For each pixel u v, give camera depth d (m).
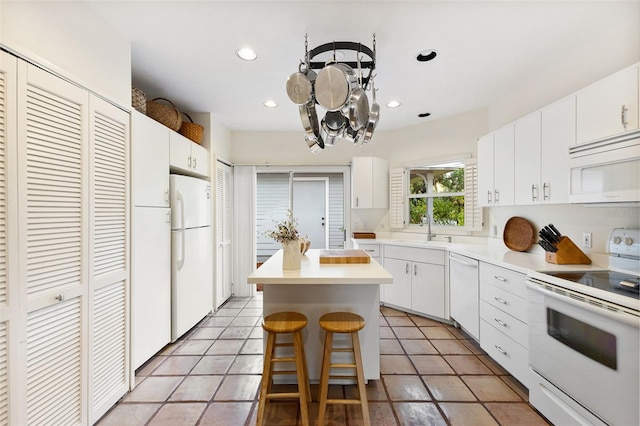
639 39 1.75
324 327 1.64
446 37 1.99
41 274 1.34
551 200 2.04
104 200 1.71
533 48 2.12
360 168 4.05
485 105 3.23
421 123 3.87
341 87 1.67
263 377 1.63
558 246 2.02
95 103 1.64
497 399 1.89
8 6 1.29
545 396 1.67
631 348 1.19
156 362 2.36
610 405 1.27
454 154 3.54
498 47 2.11
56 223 1.41
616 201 1.52
